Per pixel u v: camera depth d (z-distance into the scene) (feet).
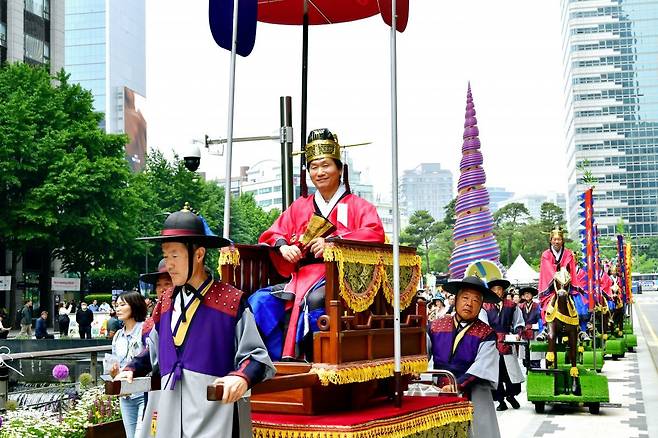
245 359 15.15
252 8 27.27
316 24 35.06
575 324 52.47
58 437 29.84
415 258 23.59
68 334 143.13
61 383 44.65
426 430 21.58
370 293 20.58
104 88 455.22
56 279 168.86
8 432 29.25
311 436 17.76
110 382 14.98
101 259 171.94
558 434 44.04
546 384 51.98
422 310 24.09
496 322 55.62
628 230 545.85
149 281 25.75
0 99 155.74
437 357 28.35
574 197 552.41
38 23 221.46
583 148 557.33
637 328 152.87
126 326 28.07
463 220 106.42
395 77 22.16
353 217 23.36
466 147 106.32
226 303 15.61
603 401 51.03
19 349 80.12
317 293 20.81
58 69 227.40
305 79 32.04
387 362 21.06
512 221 358.64
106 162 157.17
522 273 129.08
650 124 554.46
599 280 85.66
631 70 560.20
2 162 147.54
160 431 15.42
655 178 549.13
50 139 152.87
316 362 18.97
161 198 218.38
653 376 72.64
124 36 481.46
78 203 155.84
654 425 46.65
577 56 563.89
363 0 33.71
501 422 48.57
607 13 564.71
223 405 15.26
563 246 56.13
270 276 23.54
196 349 15.39
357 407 20.66
